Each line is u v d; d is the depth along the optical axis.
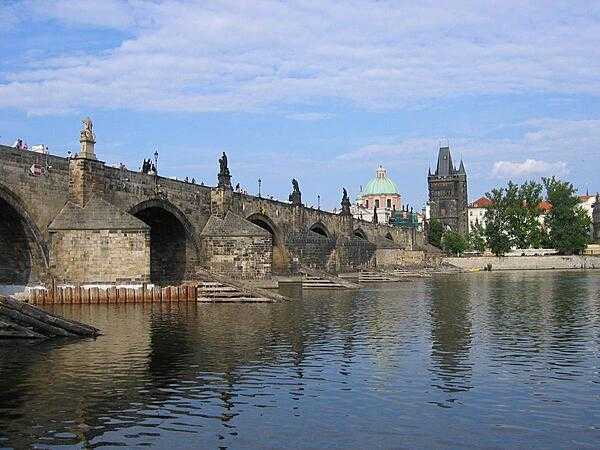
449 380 32.72
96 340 46.00
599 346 42.78
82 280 77.38
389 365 36.56
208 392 30.36
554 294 92.62
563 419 25.91
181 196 101.25
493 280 144.12
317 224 163.12
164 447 22.88
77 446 23.02
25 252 76.19
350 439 23.58
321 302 80.00
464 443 23.09
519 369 35.38
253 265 106.69
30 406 27.98
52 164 76.50
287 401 28.75
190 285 82.44
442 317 60.94
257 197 127.62
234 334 49.06
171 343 44.56
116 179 85.25
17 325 46.53
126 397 29.48
